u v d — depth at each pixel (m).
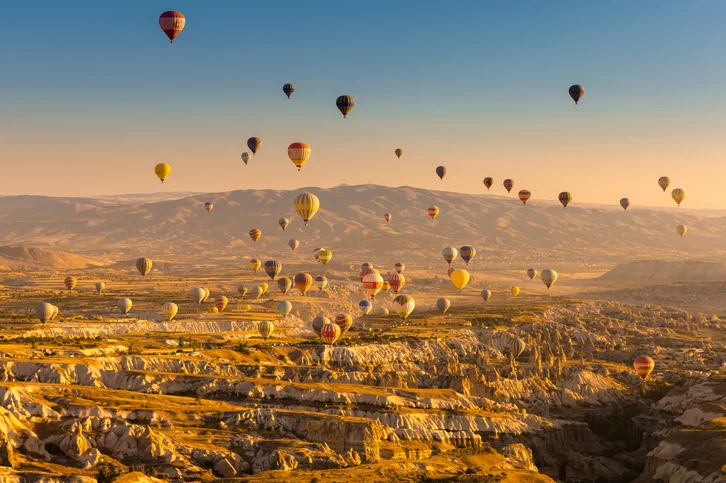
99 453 144.62
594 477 184.88
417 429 183.62
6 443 139.62
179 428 162.62
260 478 140.25
